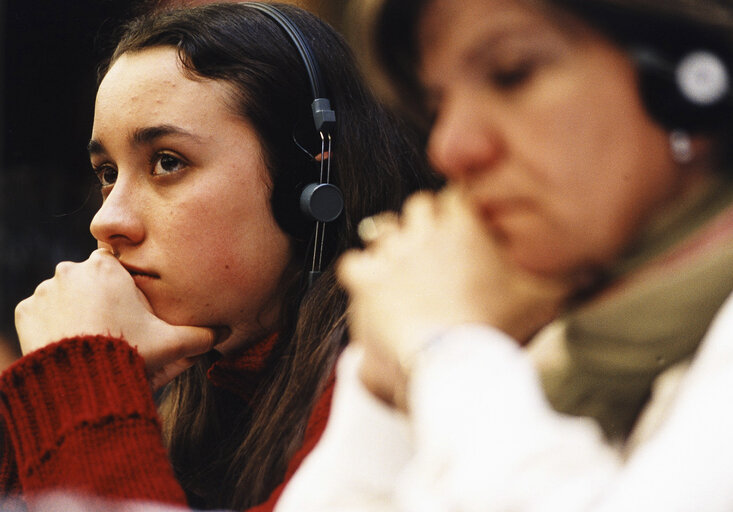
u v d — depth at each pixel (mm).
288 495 2330
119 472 2984
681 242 2064
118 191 3615
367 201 3633
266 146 3590
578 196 2068
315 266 3590
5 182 5375
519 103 2090
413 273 2025
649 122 2039
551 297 2125
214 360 4051
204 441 4066
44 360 3338
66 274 3598
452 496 1677
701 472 1526
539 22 2051
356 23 2266
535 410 1777
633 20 1981
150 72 3582
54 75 5051
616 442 2031
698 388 1644
